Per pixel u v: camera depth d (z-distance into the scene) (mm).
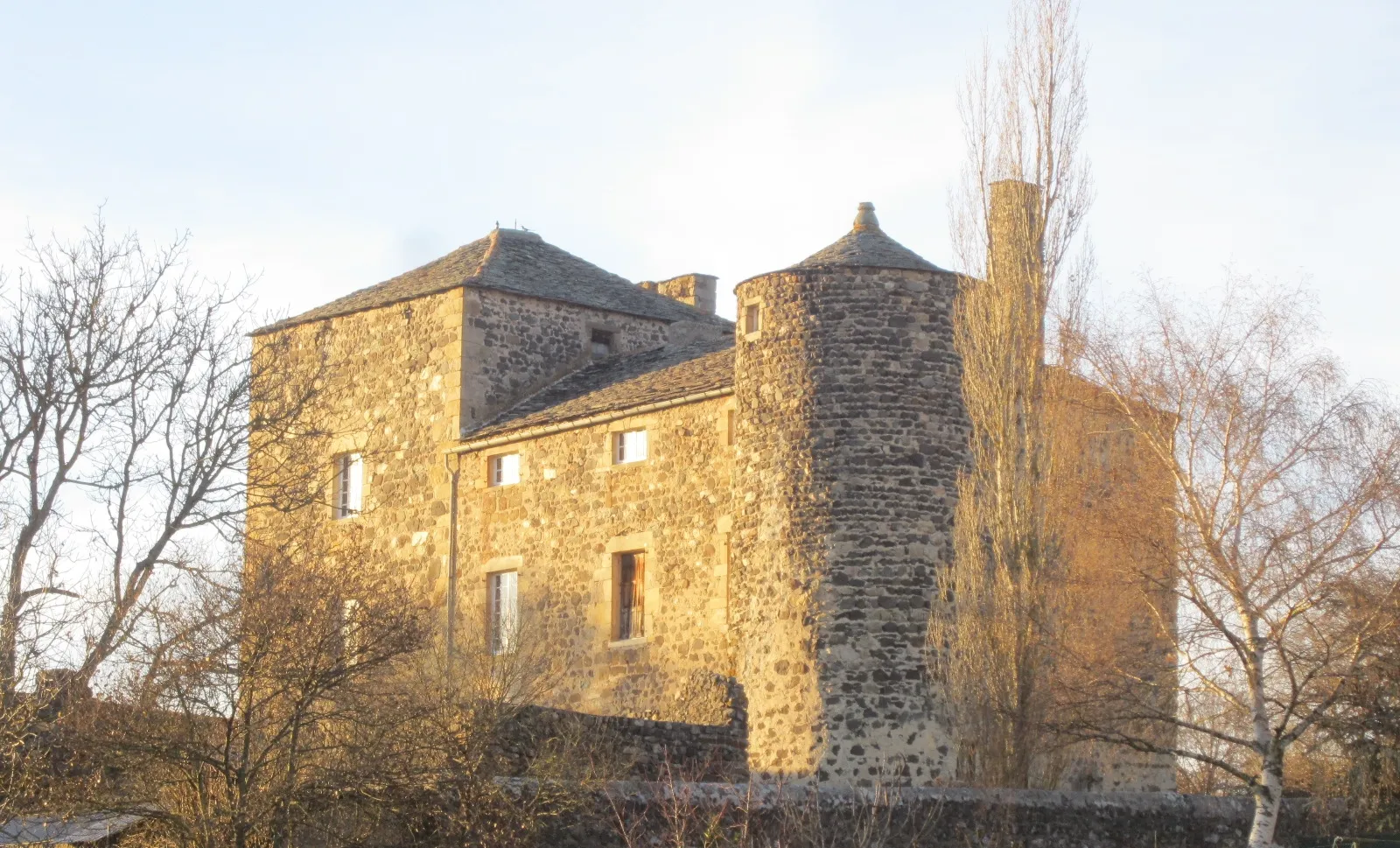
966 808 20875
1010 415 26203
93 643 21609
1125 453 24031
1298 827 23453
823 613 26438
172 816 19438
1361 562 21859
